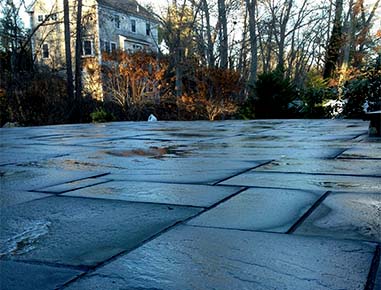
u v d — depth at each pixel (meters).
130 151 4.13
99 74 18.34
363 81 10.49
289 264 1.18
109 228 1.56
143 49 19.52
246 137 5.45
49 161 3.51
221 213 1.74
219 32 20.17
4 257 1.29
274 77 13.20
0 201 2.04
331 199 1.94
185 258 1.24
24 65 20.27
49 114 14.86
